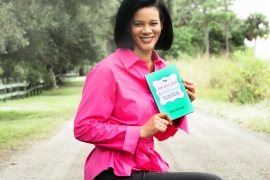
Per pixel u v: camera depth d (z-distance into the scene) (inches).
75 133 101.7
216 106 621.0
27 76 1063.6
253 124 438.6
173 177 97.5
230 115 519.8
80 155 316.5
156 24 107.3
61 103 807.1
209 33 3043.8
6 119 550.9
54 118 554.9
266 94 605.3
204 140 368.5
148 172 101.3
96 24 1036.5
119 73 102.8
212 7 2684.5
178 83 105.2
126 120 102.4
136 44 108.7
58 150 337.4
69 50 1111.6
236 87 636.1
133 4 105.4
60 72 1641.2
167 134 113.0
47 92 1208.2
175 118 104.3
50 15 658.8
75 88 1393.9
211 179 95.3
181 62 1069.8
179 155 308.3
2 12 480.4
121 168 100.8
